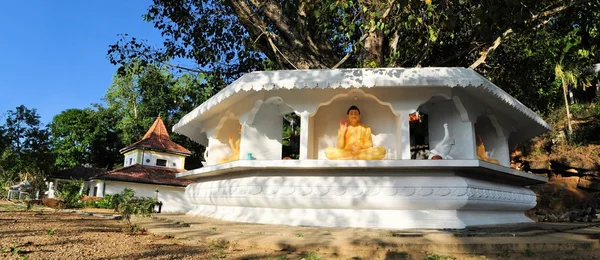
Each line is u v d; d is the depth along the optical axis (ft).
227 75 61.98
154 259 17.89
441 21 31.94
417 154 46.93
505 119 37.58
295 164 27.84
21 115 170.81
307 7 38.24
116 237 25.76
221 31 56.75
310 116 31.04
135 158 106.63
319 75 29.01
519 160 83.05
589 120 88.53
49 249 20.12
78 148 154.30
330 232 23.65
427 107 35.35
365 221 26.99
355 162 27.20
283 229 25.20
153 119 141.69
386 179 27.50
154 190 97.35
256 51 56.24
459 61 52.85
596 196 66.13
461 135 32.40
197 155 146.61
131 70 55.26
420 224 26.43
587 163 69.67
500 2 26.94
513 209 33.27
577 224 35.29
